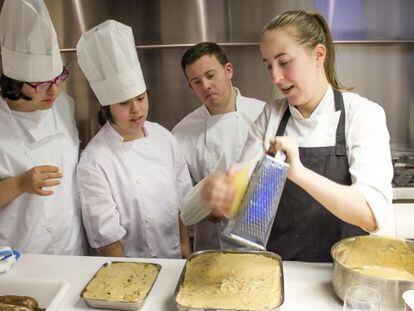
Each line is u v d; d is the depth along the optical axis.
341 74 2.69
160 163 1.72
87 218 1.60
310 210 1.28
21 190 1.37
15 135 1.50
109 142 1.63
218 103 1.91
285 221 1.31
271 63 1.17
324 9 2.60
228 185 0.98
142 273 1.19
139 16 2.66
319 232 1.29
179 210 1.80
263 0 2.61
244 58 2.69
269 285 1.08
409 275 1.12
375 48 2.63
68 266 1.29
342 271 1.02
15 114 1.51
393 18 2.59
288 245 1.32
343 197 1.03
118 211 1.64
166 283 1.17
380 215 1.05
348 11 2.60
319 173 1.24
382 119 1.21
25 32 1.36
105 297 1.07
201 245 1.87
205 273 1.14
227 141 1.95
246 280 1.10
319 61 1.21
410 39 2.61
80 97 2.77
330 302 1.05
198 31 2.66
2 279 1.18
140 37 2.69
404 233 1.81
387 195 1.08
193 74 1.86
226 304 0.99
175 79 2.74
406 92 2.68
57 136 1.61
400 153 2.72
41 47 1.39
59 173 1.38
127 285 1.12
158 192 1.69
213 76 1.85
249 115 1.99
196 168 2.00
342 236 1.28
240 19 2.64
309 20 1.18
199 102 2.76
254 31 2.65
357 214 1.04
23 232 1.51
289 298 1.07
